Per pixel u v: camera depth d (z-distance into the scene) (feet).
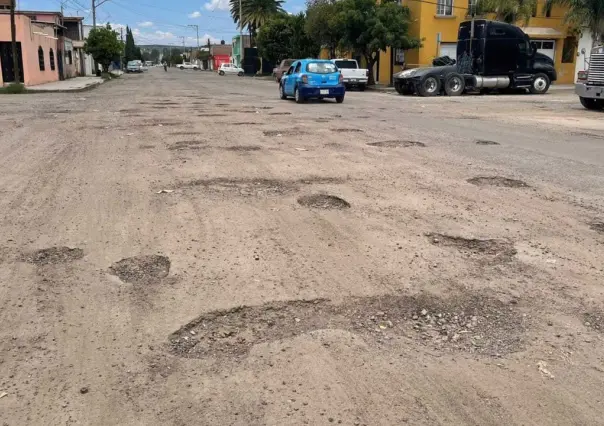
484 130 39.65
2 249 14.64
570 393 8.80
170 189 20.81
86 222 16.81
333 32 122.83
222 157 27.25
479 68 84.28
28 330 10.62
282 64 132.16
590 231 16.44
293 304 11.64
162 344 10.12
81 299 11.85
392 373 9.28
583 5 96.68
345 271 13.29
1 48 102.47
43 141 32.86
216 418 8.13
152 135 35.12
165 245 14.89
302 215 17.65
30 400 8.55
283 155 27.94
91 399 8.58
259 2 218.18
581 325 10.93
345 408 8.38
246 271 13.23
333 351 9.91
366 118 47.11
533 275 13.21
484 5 105.81
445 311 11.43
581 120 47.39
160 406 8.40
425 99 74.54
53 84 111.45
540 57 87.04
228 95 79.66
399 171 24.41
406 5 112.98
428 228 16.51
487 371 9.37
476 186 21.86
